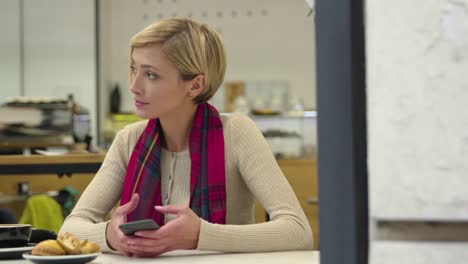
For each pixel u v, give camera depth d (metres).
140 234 1.31
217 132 1.74
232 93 8.02
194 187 1.70
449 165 0.32
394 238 0.34
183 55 1.59
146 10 8.24
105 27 8.11
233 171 1.73
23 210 3.02
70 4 7.55
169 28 1.59
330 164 0.40
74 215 1.69
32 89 7.53
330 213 0.40
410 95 0.33
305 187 4.56
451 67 0.33
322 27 0.40
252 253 1.38
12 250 1.27
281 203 1.59
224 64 1.71
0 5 7.49
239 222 1.75
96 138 7.56
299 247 1.48
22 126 5.36
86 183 3.05
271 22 8.26
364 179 0.38
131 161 1.75
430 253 0.33
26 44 7.52
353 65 0.39
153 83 1.60
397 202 0.33
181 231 1.33
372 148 0.34
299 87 8.23
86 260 1.16
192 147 1.72
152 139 1.74
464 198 0.32
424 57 0.33
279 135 7.46
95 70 7.58
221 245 1.37
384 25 0.34
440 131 0.33
